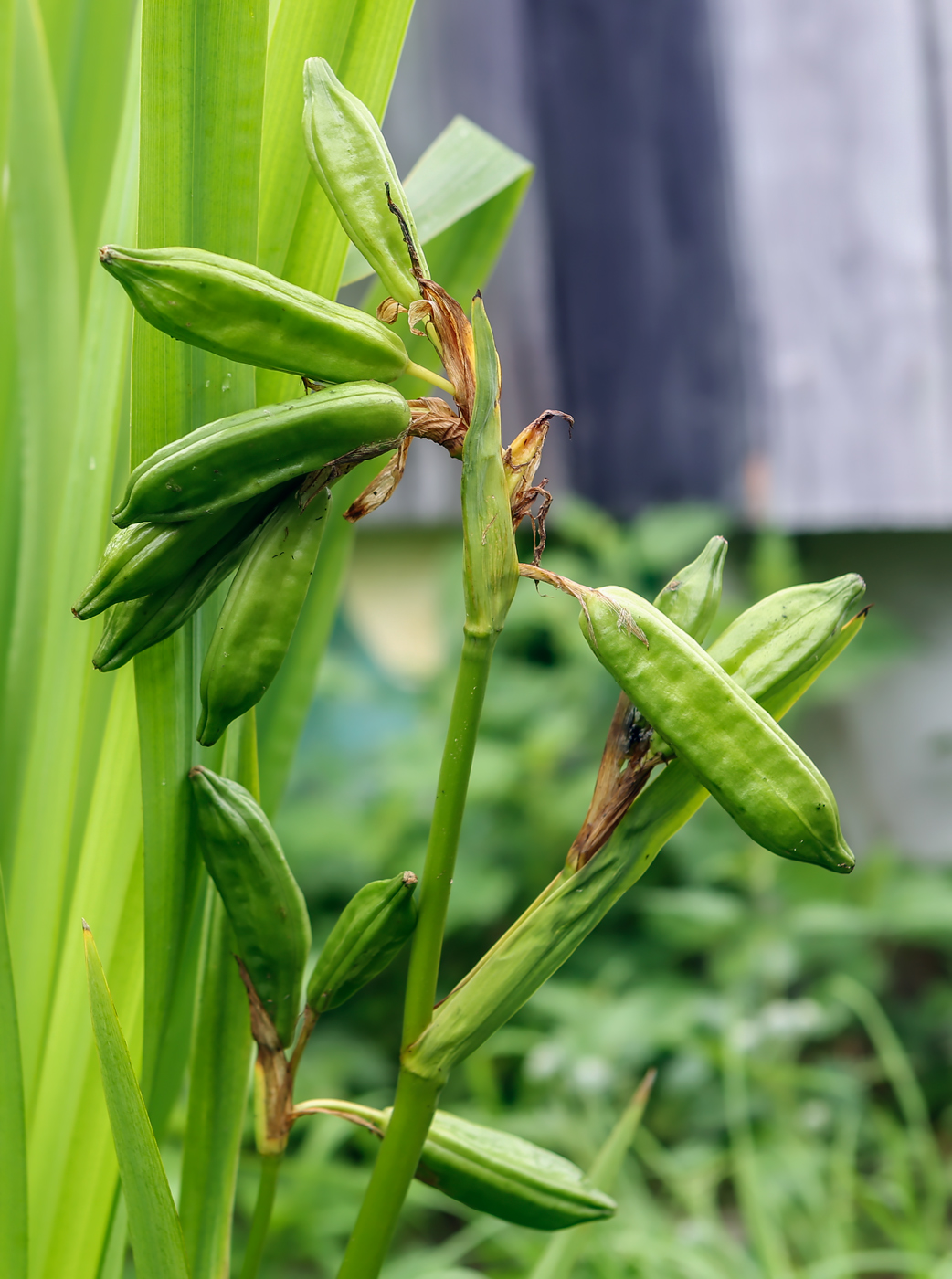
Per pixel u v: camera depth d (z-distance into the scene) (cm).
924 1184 105
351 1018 125
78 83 35
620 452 115
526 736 135
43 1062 30
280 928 26
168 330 23
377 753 140
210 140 26
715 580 28
